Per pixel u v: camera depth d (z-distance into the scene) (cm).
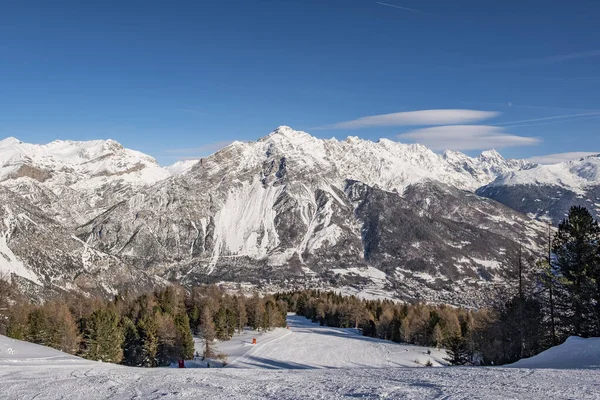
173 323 9325
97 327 8212
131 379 2245
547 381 1823
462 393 1591
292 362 9631
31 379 2308
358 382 1970
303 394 1711
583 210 4641
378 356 10606
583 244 4541
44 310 9306
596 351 3133
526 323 5212
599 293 4462
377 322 14262
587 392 1549
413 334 12669
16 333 8038
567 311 4869
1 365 2953
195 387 1936
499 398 1479
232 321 12406
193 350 9231
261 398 1666
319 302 18338
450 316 12181
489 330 6162
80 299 12794
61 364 3128
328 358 10256
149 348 8719
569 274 4675
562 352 3366
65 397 1836
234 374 2409
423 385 1825
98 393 1897
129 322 9369
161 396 1762
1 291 10212
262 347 11044
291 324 17025
